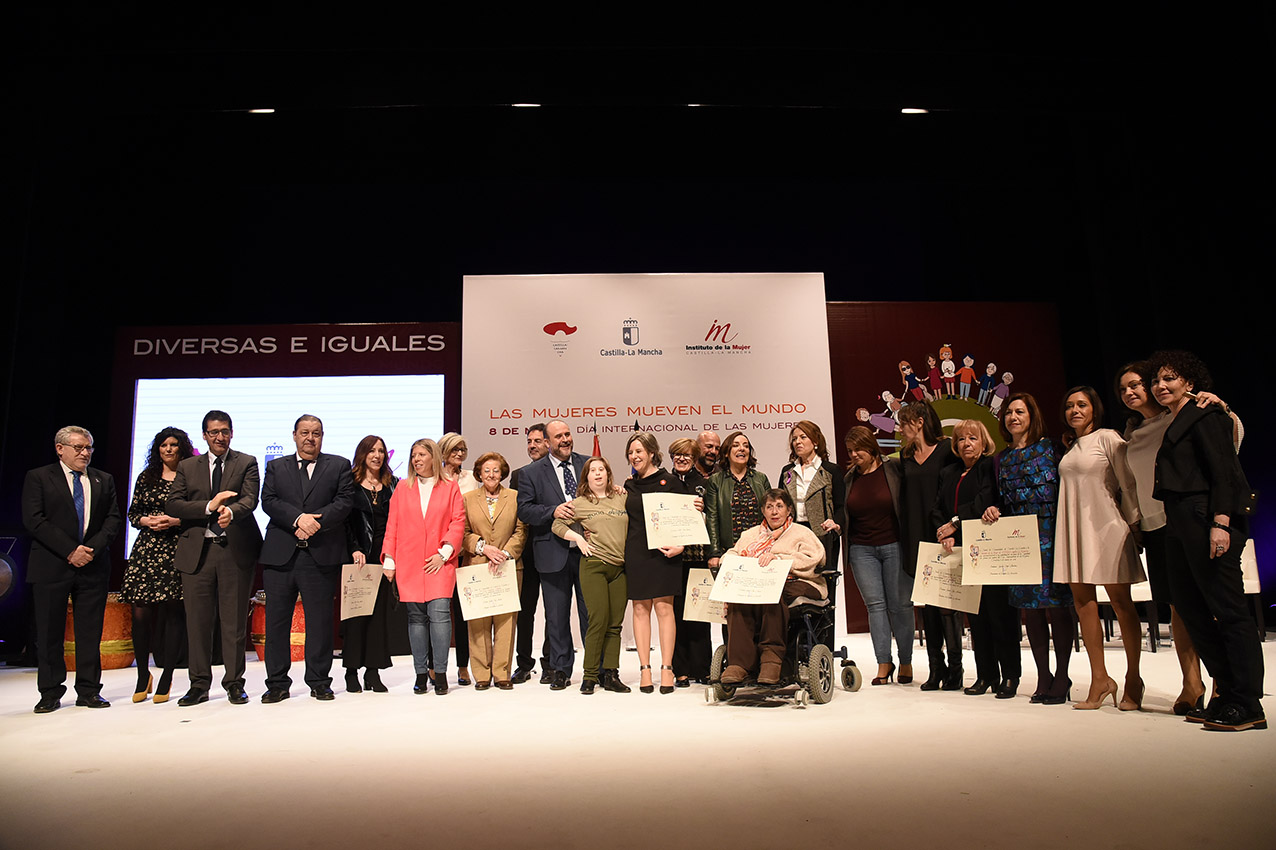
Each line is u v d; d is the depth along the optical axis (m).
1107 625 6.76
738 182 9.17
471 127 7.88
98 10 6.32
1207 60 6.45
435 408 8.19
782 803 2.36
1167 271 7.02
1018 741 3.14
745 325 8.16
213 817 2.34
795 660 4.12
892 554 4.82
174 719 4.05
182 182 8.32
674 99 7.21
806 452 4.90
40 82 6.70
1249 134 6.13
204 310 8.70
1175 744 3.02
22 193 7.10
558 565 4.98
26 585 6.98
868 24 6.69
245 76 6.84
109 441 7.87
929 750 3.02
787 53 6.93
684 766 2.83
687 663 5.03
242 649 4.61
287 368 8.14
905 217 9.23
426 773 2.82
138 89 6.85
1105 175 7.73
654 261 9.07
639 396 8.01
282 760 3.07
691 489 5.04
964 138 8.23
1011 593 4.20
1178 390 3.46
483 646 5.01
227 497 4.54
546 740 3.34
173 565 4.80
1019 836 2.04
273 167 8.18
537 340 8.04
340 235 8.96
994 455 4.43
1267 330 6.14
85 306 8.16
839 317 8.43
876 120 8.04
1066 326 8.65
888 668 4.82
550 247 9.04
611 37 6.69
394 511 5.01
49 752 3.30
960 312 8.50
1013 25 6.70
